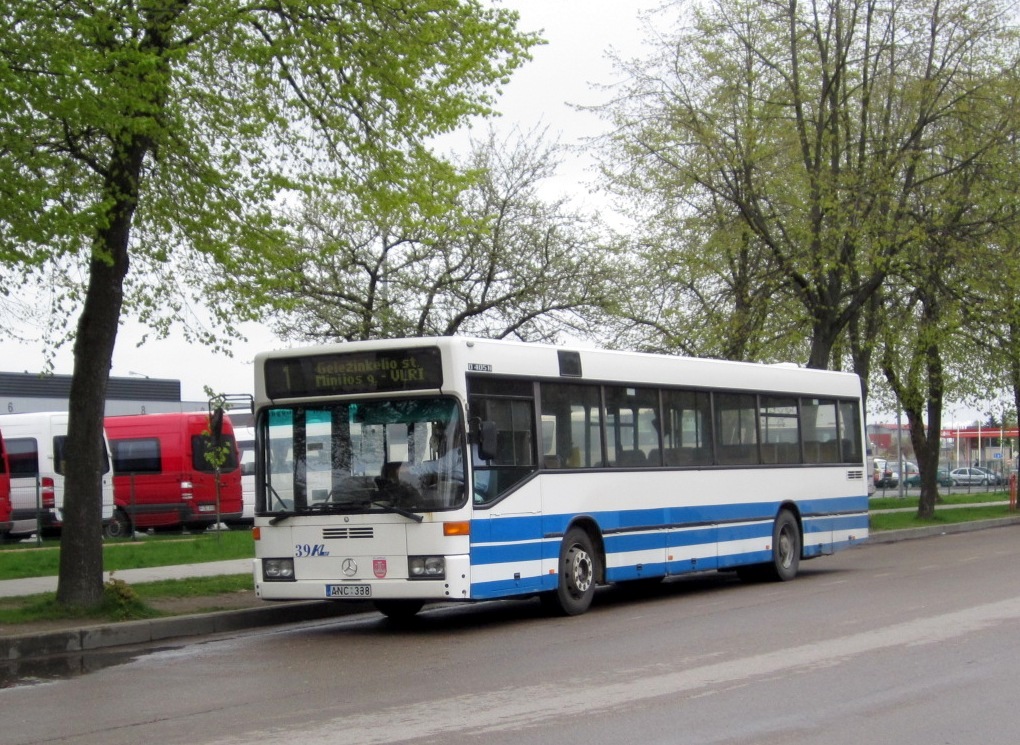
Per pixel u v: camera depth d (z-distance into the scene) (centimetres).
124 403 5816
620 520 1664
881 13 2922
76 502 1534
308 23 1593
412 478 1420
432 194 1719
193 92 1592
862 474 2281
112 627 1431
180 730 892
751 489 1955
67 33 1402
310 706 970
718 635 1315
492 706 941
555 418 1572
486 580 1421
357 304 3256
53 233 1360
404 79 1614
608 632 1383
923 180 2895
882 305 3416
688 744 799
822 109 2859
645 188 2911
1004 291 2994
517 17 1678
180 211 1596
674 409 1806
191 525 3575
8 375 4994
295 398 1482
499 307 3400
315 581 1443
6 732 908
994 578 1877
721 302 2989
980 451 8856
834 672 1055
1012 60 2964
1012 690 972
